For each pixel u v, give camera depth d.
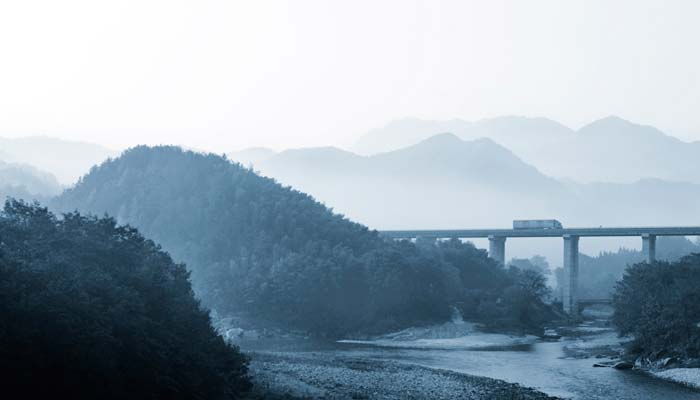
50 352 101.06
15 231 130.62
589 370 191.62
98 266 130.12
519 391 149.50
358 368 184.00
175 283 153.25
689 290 199.88
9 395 99.00
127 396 108.12
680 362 186.25
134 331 112.00
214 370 126.25
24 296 102.69
